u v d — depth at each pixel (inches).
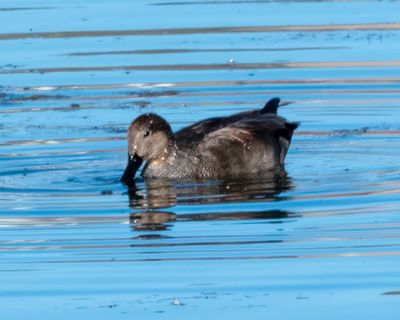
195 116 753.6
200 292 445.1
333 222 529.3
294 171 637.9
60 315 423.8
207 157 639.1
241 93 799.7
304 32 944.3
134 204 574.6
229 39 928.3
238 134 648.4
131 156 635.5
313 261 476.1
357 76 826.8
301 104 776.3
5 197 590.9
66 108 778.2
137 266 476.7
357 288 443.8
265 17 1000.9
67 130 726.5
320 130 723.4
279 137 663.1
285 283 452.1
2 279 464.4
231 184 615.5
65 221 544.4
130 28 968.3
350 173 624.1
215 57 880.9
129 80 836.6
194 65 863.7
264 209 556.4
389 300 430.3
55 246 504.4
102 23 987.3
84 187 613.6
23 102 793.6
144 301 436.8
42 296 444.1
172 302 434.0
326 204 561.0
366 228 517.3
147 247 500.4
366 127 722.2
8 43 933.8
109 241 512.4
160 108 772.0
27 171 645.3
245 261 478.6
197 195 592.1
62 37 948.0
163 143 637.9
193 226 531.2
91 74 851.4
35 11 1046.4
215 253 491.2
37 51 911.7
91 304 434.6
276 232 516.1
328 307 425.7
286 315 419.8
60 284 457.1
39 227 534.9
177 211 558.6
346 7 1035.3
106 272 470.6
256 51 892.6
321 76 829.2
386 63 851.4
